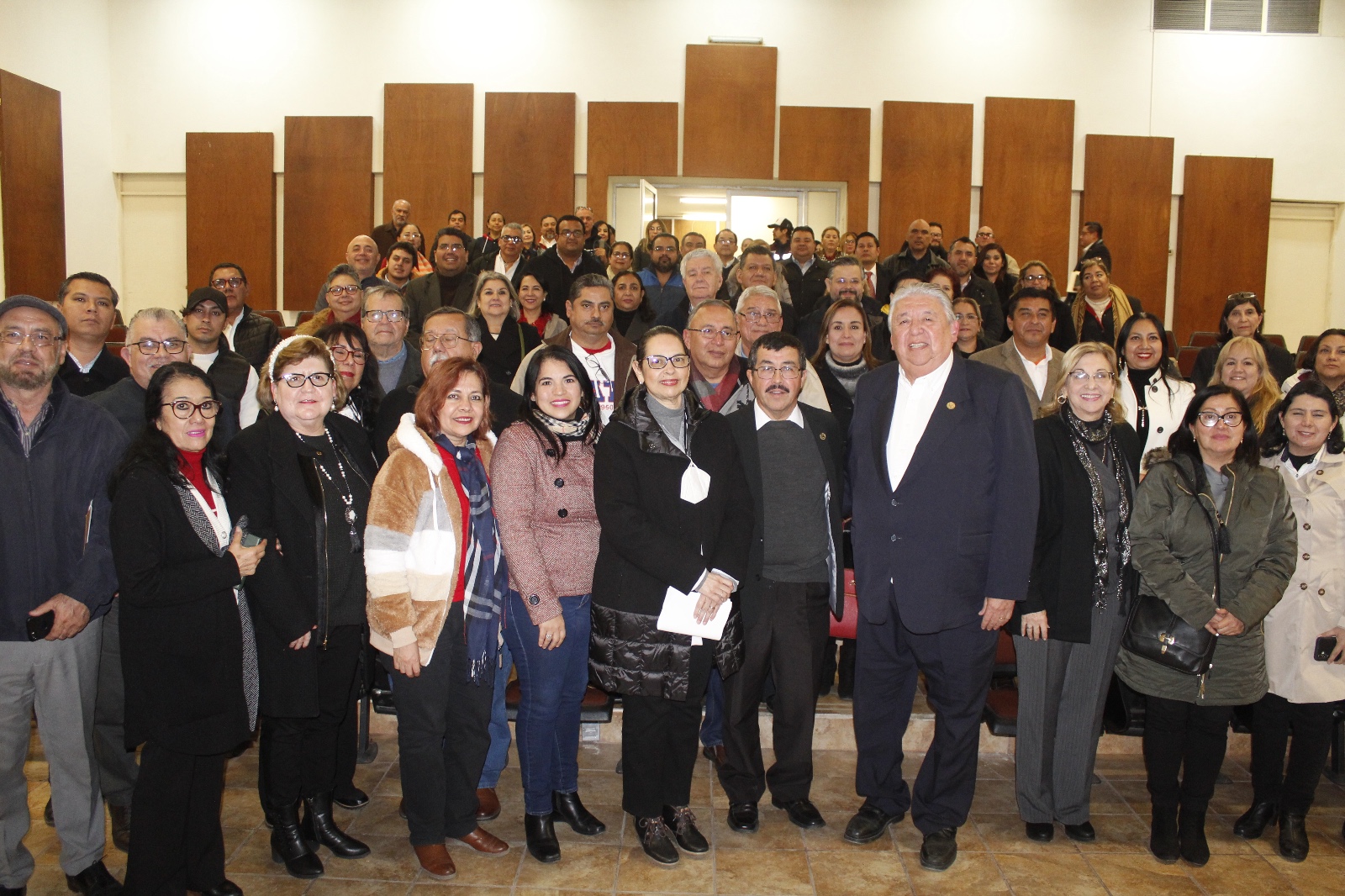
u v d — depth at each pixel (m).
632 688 2.43
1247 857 2.66
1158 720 2.62
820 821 2.75
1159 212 9.34
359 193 9.27
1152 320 3.49
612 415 2.53
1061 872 2.55
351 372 2.92
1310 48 9.34
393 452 2.42
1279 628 2.71
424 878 2.47
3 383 2.21
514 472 2.46
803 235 6.28
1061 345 4.82
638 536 2.38
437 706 2.43
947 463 2.54
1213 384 2.65
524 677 2.55
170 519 2.16
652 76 9.26
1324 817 2.92
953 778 2.57
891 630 2.66
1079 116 9.30
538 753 2.56
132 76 9.31
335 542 2.43
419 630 2.37
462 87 9.19
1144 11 9.24
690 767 2.63
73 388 3.12
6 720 2.23
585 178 9.34
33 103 8.08
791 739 2.73
